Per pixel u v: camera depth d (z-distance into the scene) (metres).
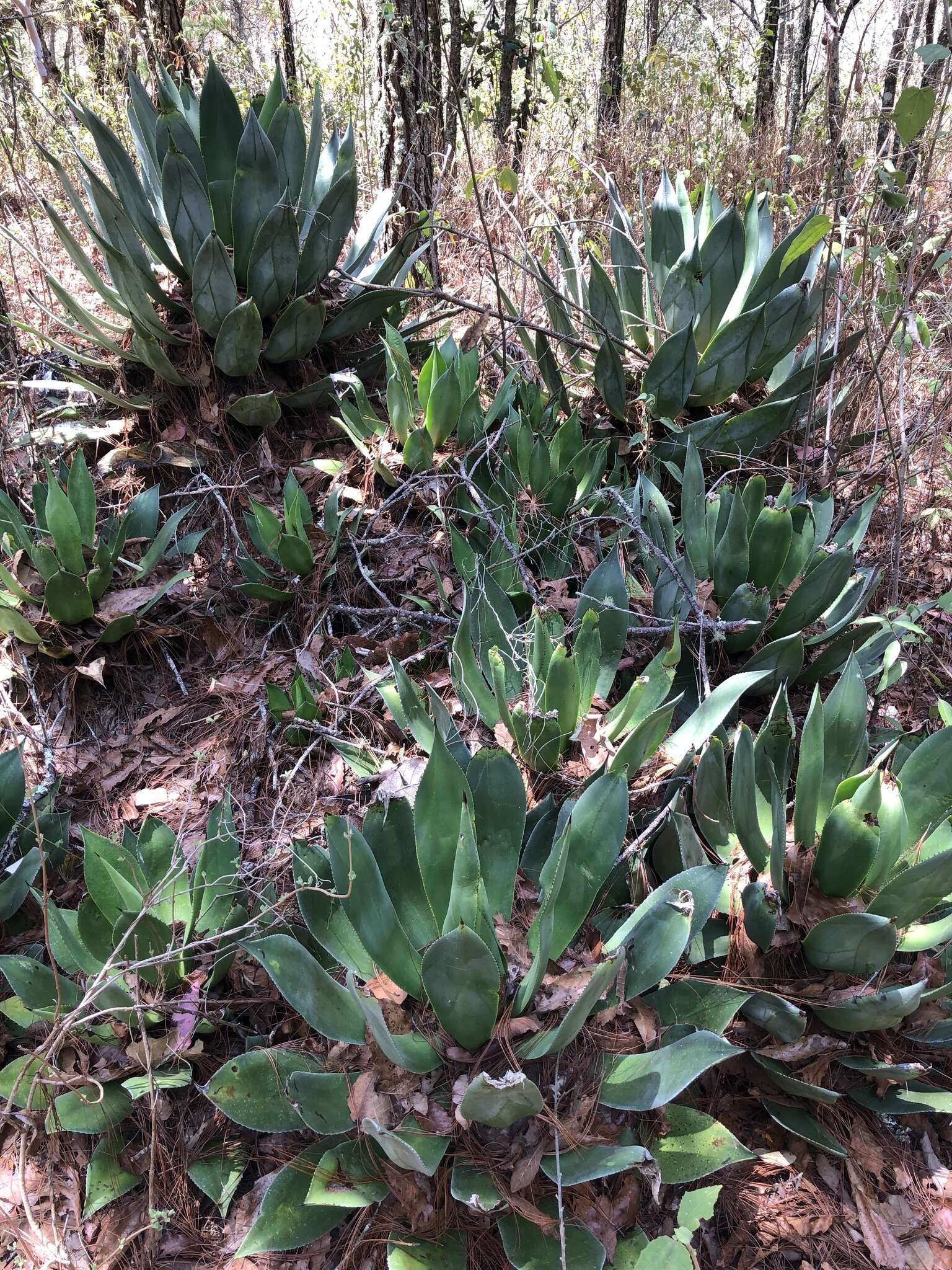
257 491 3.49
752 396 3.94
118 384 3.64
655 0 12.00
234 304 3.32
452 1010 1.70
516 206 5.13
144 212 3.34
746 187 6.07
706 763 2.15
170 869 2.01
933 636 3.38
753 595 2.75
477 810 2.07
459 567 2.98
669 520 3.12
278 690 2.73
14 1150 1.95
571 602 3.06
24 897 2.23
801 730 2.83
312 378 3.68
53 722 2.84
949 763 2.14
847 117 5.32
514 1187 1.67
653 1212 1.80
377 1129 1.53
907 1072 1.84
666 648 2.90
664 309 3.68
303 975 1.74
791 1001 2.01
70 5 5.81
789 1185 1.89
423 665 3.02
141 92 3.62
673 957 1.89
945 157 4.48
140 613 2.98
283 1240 1.67
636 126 7.55
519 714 2.37
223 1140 1.95
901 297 3.47
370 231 4.09
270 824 2.56
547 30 7.05
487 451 3.27
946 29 2.89
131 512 3.21
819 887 2.11
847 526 3.19
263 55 10.24
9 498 3.08
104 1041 2.01
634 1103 1.68
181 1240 1.81
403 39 4.80
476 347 3.69
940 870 1.86
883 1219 1.84
